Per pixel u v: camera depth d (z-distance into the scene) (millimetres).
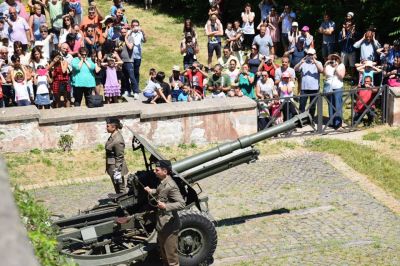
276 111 16875
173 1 29219
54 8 21141
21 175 14469
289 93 17453
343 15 22312
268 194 13422
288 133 17172
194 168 10500
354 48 20641
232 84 17922
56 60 17312
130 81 19141
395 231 11555
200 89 18312
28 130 15312
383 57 18859
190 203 9984
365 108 17609
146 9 30078
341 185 13820
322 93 17109
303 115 11055
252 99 16859
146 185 10125
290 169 14891
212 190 13680
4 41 18094
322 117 17344
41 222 6629
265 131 10891
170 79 17953
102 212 10023
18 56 16781
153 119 15984
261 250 10859
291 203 12906
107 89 17938
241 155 10773
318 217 12195
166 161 9234
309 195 13312
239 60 22266
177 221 9227
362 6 21953
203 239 9703
